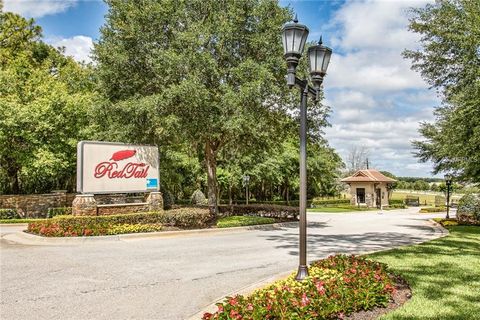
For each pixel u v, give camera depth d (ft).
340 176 196.44
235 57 55.62
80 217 44.78
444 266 26.27
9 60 91.50
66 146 73.41
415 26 46.29
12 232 51.21
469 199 67.51
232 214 73.20
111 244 39.63
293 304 14.93
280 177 114.11
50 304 19.26
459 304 17.75
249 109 51.37
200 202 103.60
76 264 29.01
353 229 56.85
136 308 18.69
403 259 28.89
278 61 52.80
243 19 53.06
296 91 53.52
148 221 48.70
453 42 43.39
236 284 23.18
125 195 59.21
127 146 50.62
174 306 18.99
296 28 19.99
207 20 55.62
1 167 79.87
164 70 52.24
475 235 45.85
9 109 68.33
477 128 41.11
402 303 18.13
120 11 56.29
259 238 45.11
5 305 19.11
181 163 101.55
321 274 20.16
